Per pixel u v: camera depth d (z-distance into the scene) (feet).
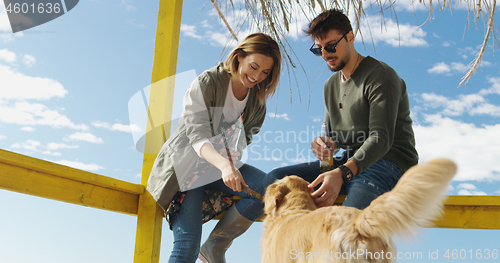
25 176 5.76
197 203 6.85
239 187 6.14
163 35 8.35
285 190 6.18
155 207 7.47
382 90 6.52
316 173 7.38
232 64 6.95
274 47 6.71
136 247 7.43
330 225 4.50
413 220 4.00
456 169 3.98
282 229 5.39
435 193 3.96
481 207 6.60
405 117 7.07
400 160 6.70
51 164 6.02
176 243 6.62
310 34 7.16
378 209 4.11
